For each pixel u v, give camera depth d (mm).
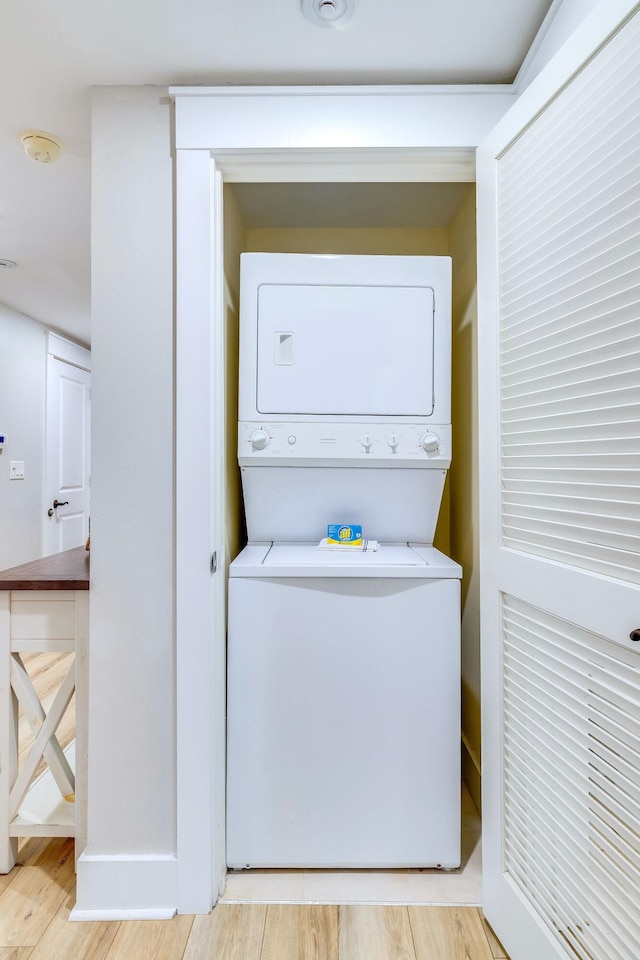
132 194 1309
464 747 1901
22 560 3311
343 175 1397
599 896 898
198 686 1298
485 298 1265
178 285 1295
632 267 831
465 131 1304
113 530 1323
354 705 1392
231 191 1769
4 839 1426
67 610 1409
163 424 1321
